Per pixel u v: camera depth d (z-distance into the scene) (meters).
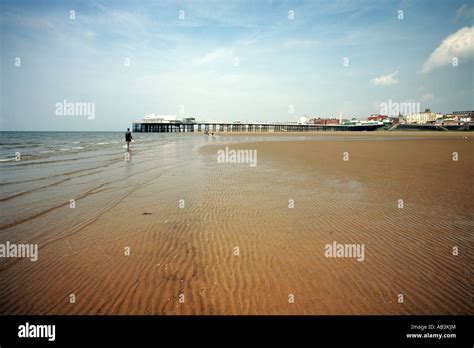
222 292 3.90
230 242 5.55
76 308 3.62
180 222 6.74
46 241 5.67
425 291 3.92
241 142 43.84
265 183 11.41
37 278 4.29
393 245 5.38
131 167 16.30
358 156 21.72
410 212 7.43
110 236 5.90
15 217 7.16
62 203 8.51
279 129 150.88
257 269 4.50
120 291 3.95
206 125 149.00
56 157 21.58
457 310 3.56
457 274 4.34
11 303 3.72
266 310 3.56
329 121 181.75
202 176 13.16
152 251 5.17
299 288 4.00
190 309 3.58
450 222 6.65
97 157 21.89
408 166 16.03
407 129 145.12
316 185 10.95
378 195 9.30
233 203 8.41
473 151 25.19
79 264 4.70
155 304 3.68
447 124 134.00
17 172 14.16
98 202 8.63
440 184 10.97
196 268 4.55
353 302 3.71
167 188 10.57
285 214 7.32
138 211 7.68
